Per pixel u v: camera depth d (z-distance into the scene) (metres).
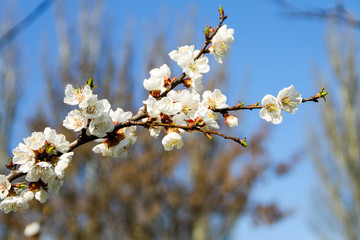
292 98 2.05
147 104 1.91
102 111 1.85
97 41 13.54
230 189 9.58
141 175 9.57
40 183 1.92
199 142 10.59
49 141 1.88
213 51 2.13
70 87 1.89
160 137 10.19
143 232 9.75
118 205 9.86
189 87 2.09
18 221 6.46
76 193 9.98
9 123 12.49
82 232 9.85
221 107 2.07
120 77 12.87
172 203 9.70
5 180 1.89
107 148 1.96
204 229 10.16
